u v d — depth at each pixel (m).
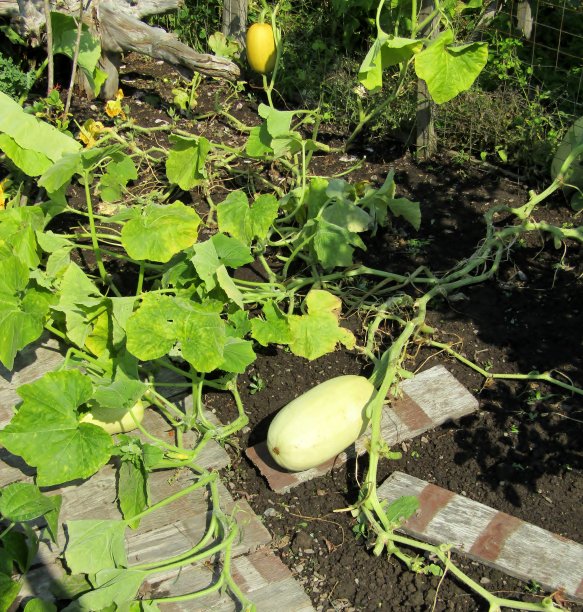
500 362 1.75
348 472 1.53
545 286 1.94
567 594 1.29
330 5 3.03
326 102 2.69
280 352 1.80
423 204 2.24
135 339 1.47
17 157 1.87
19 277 1.58
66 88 2.87
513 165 2.36
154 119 2.69
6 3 2.65
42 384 1.38
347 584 1.34
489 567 1.35
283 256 2.07
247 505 1.47
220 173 2.41
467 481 1.50
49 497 1.34
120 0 2.60
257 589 1.32
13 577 1.34
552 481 1.49
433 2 2.27
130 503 1.39
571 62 2.79
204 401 1.69
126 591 1.24
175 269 1.67
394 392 1.63
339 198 1.89
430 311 1.89
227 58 2.71
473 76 1.85
